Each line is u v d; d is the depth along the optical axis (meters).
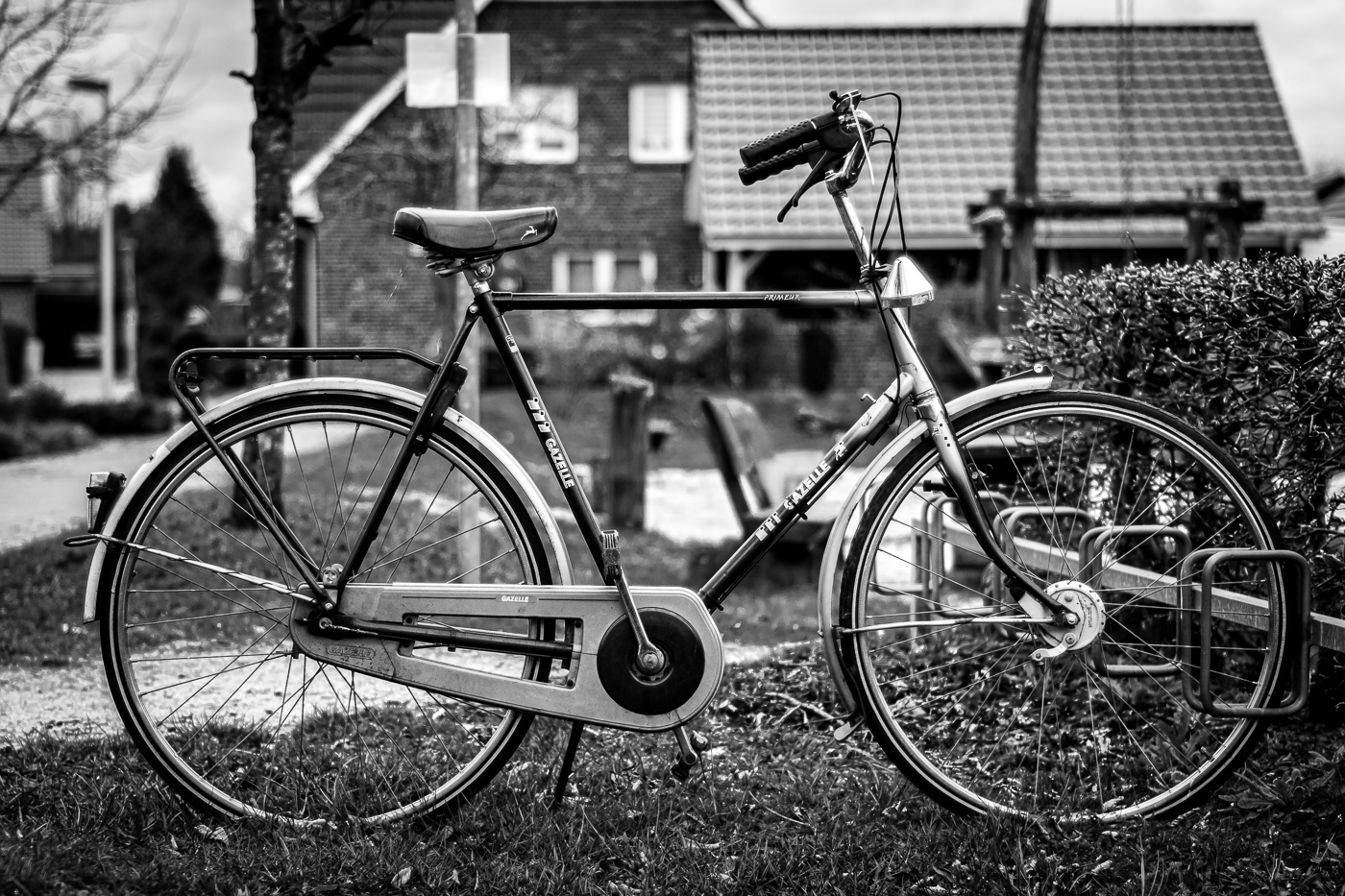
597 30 25.05
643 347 20.05
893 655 4.38
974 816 2.96
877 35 24.05
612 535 2.89
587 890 2.66
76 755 3.50
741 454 7.00
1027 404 2.98
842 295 2.95
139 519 2.88
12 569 6.88
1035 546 3.84
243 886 2.59
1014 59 23.56
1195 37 23.73
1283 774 3.25
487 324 2.95
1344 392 3.39
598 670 2.88
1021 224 10.39
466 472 2.92
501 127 19.03
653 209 25.11
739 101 22.77
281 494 6.98
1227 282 3.57
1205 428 3.75
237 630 5.57
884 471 3.04
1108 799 3.10
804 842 2.90
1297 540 3.57
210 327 24.52
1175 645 3.14
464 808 3.02
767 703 4.14
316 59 7.31
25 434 17.42
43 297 45.06
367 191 19.81
